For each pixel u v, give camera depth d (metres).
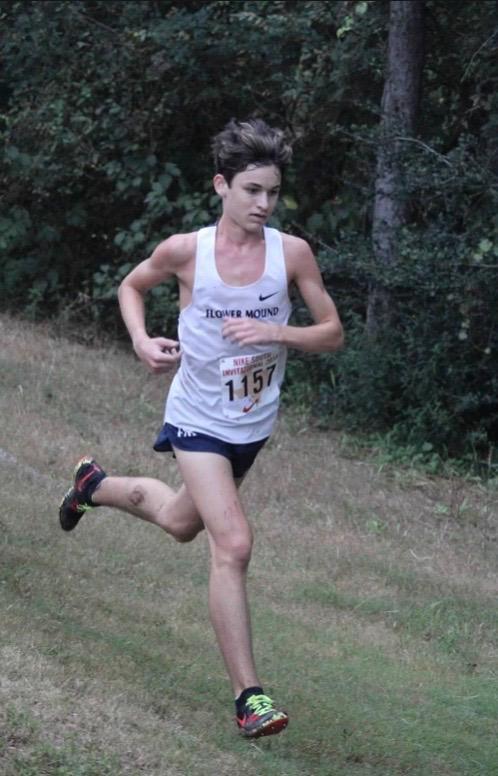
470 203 21.22
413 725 10.42
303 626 12.87
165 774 8.10
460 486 20.53
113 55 25.52
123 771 7.96
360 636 13.02
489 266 20.28
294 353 23.94
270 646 11.91
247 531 8.88
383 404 22.19
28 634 9.89
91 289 27.73
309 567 15.04
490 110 21.64
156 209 25.19
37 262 27.31
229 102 26.03
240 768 8.55
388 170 21.69
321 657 11.97
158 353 8.92
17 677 8.86
